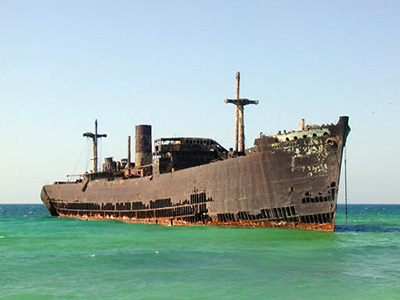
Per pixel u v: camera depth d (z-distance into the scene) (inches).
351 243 1726.1
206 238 1898.4
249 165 2046.0
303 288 1084.5
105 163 3870.6
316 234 1838.1
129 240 1955.0
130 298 1024.2
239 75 2591.0
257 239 1785.2
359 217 4694.9
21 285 1154.0
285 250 1563.7
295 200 1888.5
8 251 1680.6
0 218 4537.4
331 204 1788.9
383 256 1465.3
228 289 1082.1
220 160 2365.9
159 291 1074.7
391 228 2554.1
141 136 3277.6
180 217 2495.1
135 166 3265.3
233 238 1834.4
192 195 2400.3
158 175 2701.8
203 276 1213.7
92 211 3503.9
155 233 2182.6
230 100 2556.6
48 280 1202.6
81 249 1710.1
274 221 1977.1
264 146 1984.5
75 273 1278.3
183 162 2770.7
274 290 1069.8
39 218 4023.1
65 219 3784.5
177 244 1766.7
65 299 1023.6
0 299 1025.5
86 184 3597.4
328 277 1189.7
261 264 1349.7
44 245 1845.5
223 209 2187.5
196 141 2802.7
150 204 2773.1
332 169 1785.2
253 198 2032.5
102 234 2262.6
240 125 2568.9
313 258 1433.3
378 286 1099.9
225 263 1371.8
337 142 1771.7
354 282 1136.2
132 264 1386.6
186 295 1037.8
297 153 1876.2
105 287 1120.8
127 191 3031.5
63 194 3981.3
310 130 1840.6
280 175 1931.6
